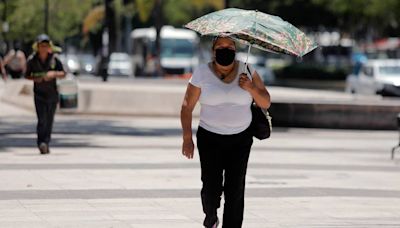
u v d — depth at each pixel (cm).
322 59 17838
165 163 3612
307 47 1947
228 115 2006
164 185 3031
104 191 2878
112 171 3344
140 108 6234
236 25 1931
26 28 12638
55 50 3728
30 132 4806
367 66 8612
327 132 5541
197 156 3856
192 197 2800
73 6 12738
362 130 5697
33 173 3244
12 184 2980
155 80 9300
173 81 9031
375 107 5709
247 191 2983
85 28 13488
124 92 6266
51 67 3691
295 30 1958
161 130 5169
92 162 3584
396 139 5134
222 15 1983
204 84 2002
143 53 13200
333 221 2475
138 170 3391
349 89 8750
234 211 2048
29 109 6278
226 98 1998
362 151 4397
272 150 4319
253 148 4394
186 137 2031
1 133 4728
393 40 14775
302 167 3662
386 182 3278
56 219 2398
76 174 3241
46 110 3747
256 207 2681
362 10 12569
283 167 3647
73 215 2462
